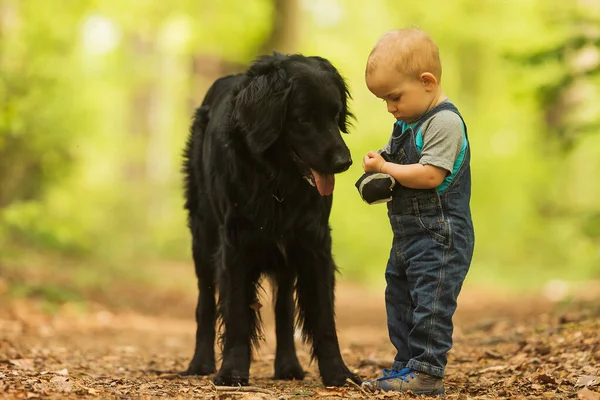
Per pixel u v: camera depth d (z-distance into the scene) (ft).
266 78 19.69
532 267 87.66
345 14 98.48
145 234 87.61
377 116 90.22
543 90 41.52
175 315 50.21
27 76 53.16
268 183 20.31
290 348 23.67
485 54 106.11
